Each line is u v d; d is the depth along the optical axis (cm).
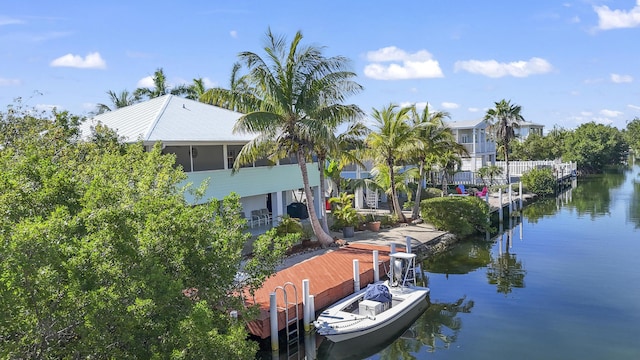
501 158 6906
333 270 1809
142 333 681
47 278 562
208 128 2314
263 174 2541
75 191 812
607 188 5512
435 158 3566
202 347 672
